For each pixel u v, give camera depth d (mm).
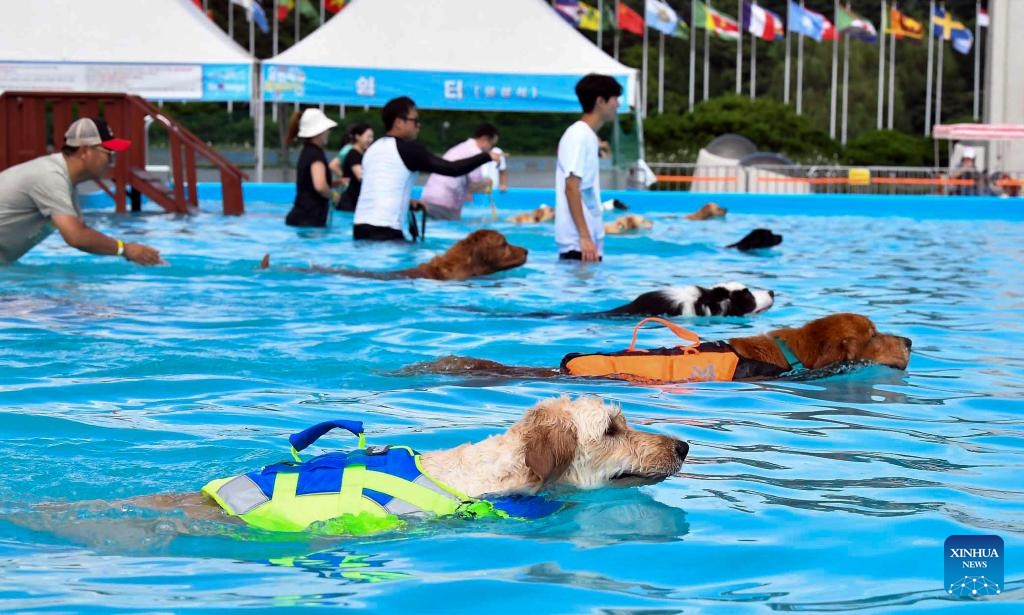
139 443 4676
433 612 2953
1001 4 29281
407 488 3744
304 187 14180
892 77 46625
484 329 7426
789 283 9922
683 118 40438
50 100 16062
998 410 5461
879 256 12258
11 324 7184
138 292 8617
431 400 5508
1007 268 11156
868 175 26484
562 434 3973
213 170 24312
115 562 3326
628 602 3033
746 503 3979
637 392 5746
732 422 5176
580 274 10242
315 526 3602
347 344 6828
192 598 3027
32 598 3014
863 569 3295
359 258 11148
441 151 27094
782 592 3111
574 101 21609
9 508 3818
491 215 16781
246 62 20656
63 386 5633
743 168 28109
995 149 29031
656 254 12156
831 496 4051
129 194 16672
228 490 3756
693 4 39875
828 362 6164
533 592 3105
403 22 21828
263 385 5789
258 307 8078
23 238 9516
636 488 4164
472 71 21531
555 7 37906
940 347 7043
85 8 20672
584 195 10672
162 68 20359
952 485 4191
